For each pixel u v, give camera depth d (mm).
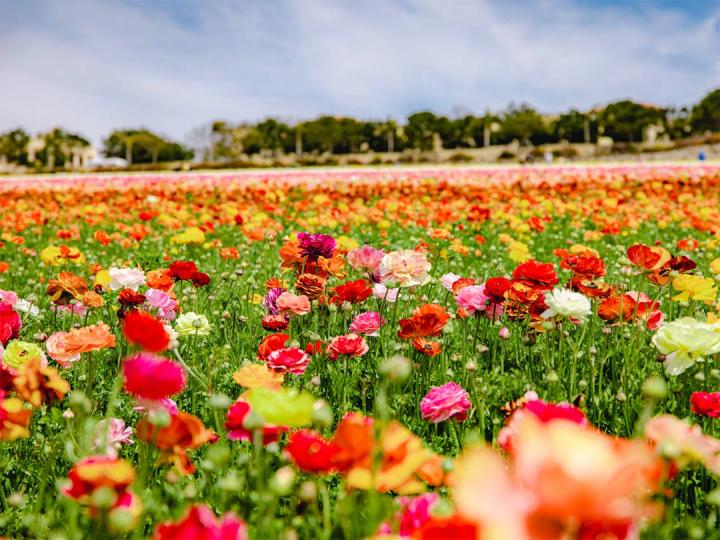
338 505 1699
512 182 16438
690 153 68562
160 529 1139
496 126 103812
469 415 2443
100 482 1359
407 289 4023
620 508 825
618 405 2602
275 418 1448
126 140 103688
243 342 3525
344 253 4938
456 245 5621
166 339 1621
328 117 102750
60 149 102812
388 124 104125
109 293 3840
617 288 3539
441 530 959
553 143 101062
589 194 14594
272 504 1511
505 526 835
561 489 782
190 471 1650
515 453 1386
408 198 13484
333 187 16438
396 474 1258
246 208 12016
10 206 13367
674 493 1921
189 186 16859
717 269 3914
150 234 9227
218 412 2293
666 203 12922
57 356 2441
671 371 2365
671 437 1491
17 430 1650
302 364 2447
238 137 95562
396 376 1410
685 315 3729
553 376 2293
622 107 101500
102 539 1444
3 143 100188
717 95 97250
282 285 4043
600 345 3215
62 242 9016
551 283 2953
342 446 1263
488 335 3496
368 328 3098
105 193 15734
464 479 896
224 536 1096
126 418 2652
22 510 1954
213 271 5934
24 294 5160
